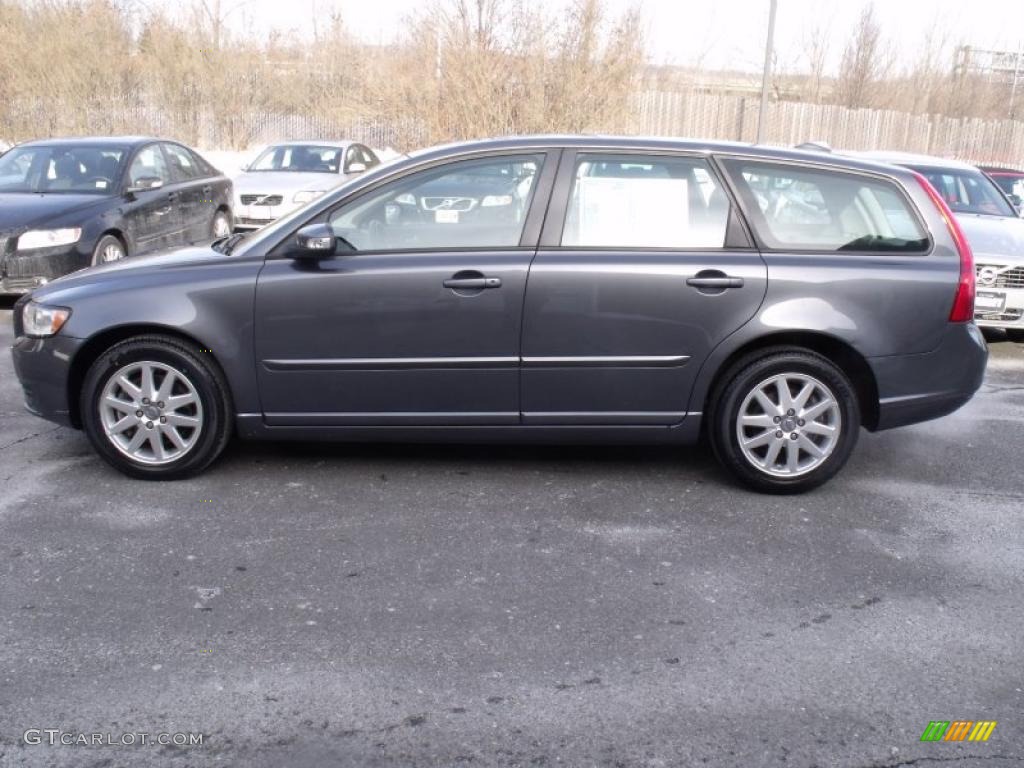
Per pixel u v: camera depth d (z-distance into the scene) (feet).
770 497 15.60
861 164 15.74
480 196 15.35
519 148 15.49
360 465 16.60
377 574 12.59
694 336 15.08
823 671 10.52
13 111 86.63
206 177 37.60
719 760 9.00
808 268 15.06
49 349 15.43
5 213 28.09
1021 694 10.17
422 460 16.89
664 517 14.66
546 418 15.47
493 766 8.87
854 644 11.09
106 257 29.55
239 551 13.17
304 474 16.11
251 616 11.46
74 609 11.53
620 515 14.69
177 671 10.28
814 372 15.21
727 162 15.51
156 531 13.76
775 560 13.25
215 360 15.39
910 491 16.05
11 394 20.72
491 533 13.93
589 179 15.39
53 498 14.89
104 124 89.81
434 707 9.74
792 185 15.55
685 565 13.03
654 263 14.99
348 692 9.96
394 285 14.97
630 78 74.13
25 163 31.94
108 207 29.91
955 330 15.43
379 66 81.20
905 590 12.45
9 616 11.34
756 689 10.15
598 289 14.93
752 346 15.40
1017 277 27.58
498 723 9.50
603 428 15.53
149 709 9.62
